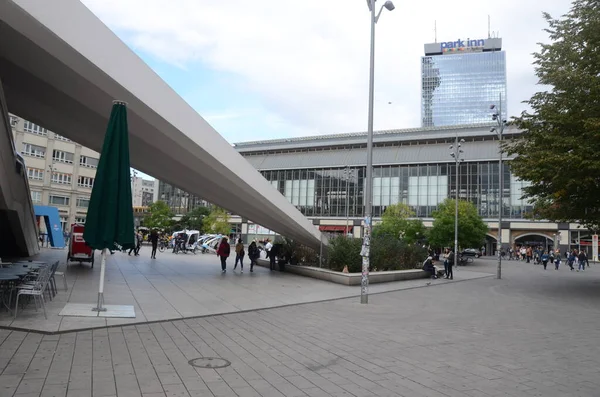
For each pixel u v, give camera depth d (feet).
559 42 66.90
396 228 158.71
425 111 526.16
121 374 18.53
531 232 207.62
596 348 27.94
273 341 26.66
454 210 149.38
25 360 19.58
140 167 62.49
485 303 49.62
